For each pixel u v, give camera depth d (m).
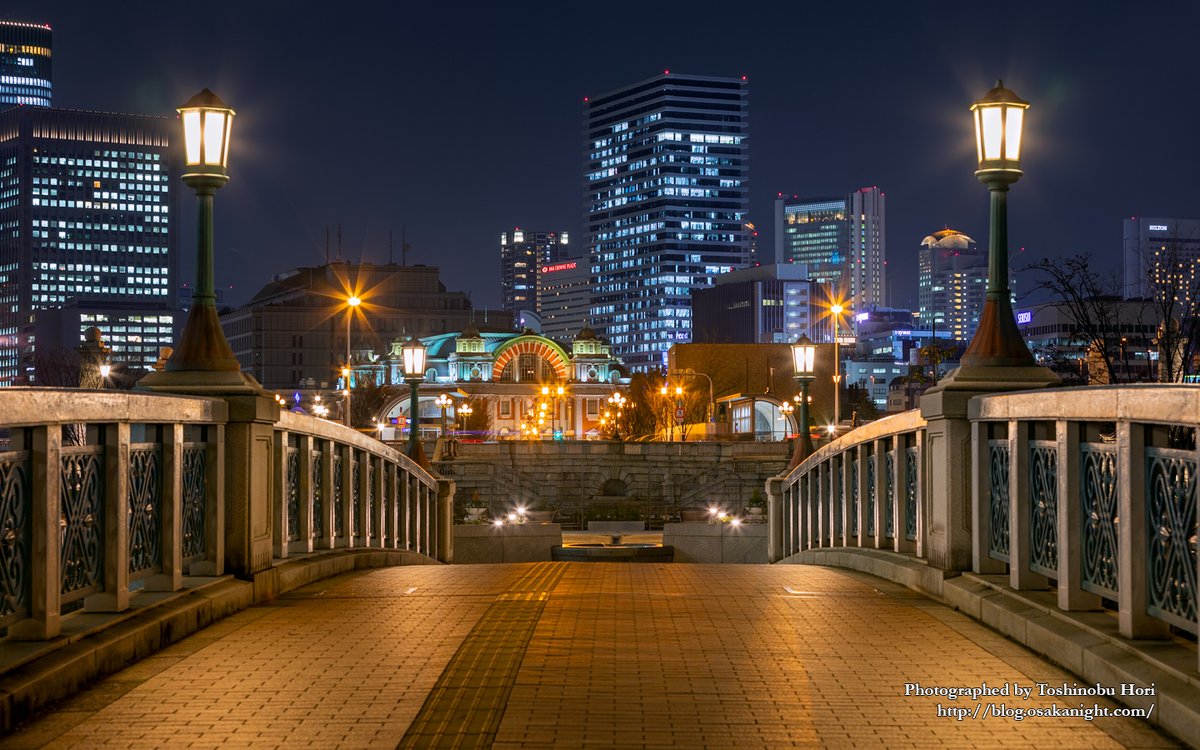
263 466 10.11
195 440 9.22
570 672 7.16
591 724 6.03
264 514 10.12
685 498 68.94
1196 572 5.84
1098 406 6.86
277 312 192.62
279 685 6.81
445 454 68.38
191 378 9.51
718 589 10.83
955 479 9.64
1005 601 8.45
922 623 8.82
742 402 101.19
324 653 7.70
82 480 7.14
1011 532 8.50
